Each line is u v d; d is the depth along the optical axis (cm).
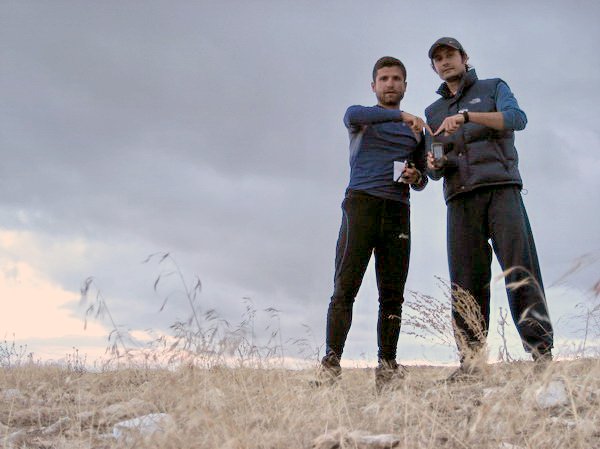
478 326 434
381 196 486
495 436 289
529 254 477
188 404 306
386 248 491
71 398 490
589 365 330
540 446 276
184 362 336
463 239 499
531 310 461
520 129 484
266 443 296
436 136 510
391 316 488
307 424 331
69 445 336
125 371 480
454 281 504
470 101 511
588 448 275
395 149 498
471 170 489
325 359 472
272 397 370
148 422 332
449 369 449
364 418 349
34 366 654
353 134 502
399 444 286
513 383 316
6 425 411
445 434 300
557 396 330
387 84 505
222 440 288
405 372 441
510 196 483
